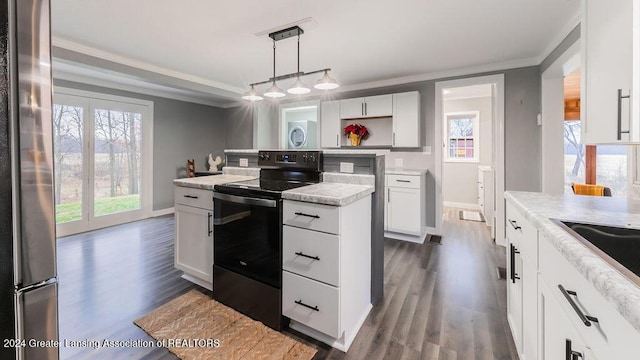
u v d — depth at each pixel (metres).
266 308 1.84
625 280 0.65
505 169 3.39
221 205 2.05
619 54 1.10
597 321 0.73
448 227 4.25
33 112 0.59
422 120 3.94
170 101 5.12
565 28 2.42
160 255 3.04
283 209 1.76
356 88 4.39
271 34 2.58
